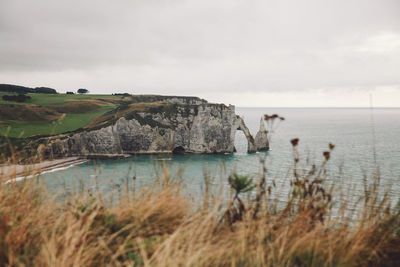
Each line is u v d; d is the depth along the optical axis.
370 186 3.54
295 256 2.73
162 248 2.66
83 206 3.41
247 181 3.35
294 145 3.48
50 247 2.40
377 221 3.28
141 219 3.18
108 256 2.71
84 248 2.58
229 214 3.43
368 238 3.13
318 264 2.64
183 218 3.57
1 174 3.54
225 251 2.63
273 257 2.52
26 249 2.60
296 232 3.12
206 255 2.56
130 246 2.82
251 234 2.96
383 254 2.97
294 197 3.52
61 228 2.95
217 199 3.50
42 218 3.19
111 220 3.19
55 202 3.56
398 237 3.18
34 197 3.54
